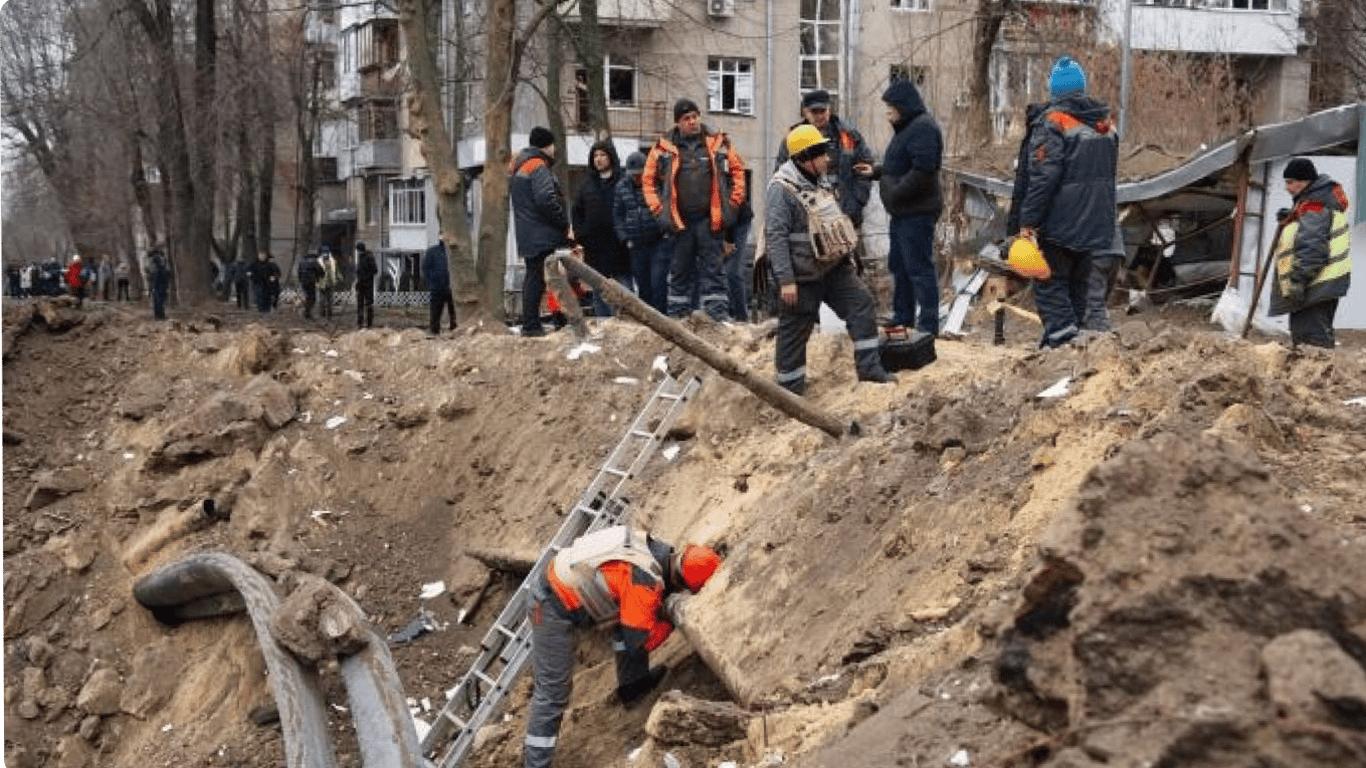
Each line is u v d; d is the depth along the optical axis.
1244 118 34.44
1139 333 8.33
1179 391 6.72
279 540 12.03
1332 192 10.63
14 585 12.09
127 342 14.38
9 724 11.25
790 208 9.63
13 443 13.33
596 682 9.29
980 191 21.75
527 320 13.84
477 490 12.20
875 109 36.84
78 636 11.84
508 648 9.51
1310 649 3.39
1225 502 3.91
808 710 6.16
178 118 34.69
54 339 14.37
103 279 52.91
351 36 49.50
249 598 10.20
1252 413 6.33
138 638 11.84
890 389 9.71
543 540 11.20
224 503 12.30
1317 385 7.35
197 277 36.06
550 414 12.13
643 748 6.93
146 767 10.77
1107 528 3.89
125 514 12.56
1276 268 10.88
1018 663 4.06
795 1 37.50
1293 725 3.30
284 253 60.03
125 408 13.38
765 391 9.12
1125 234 20.73
